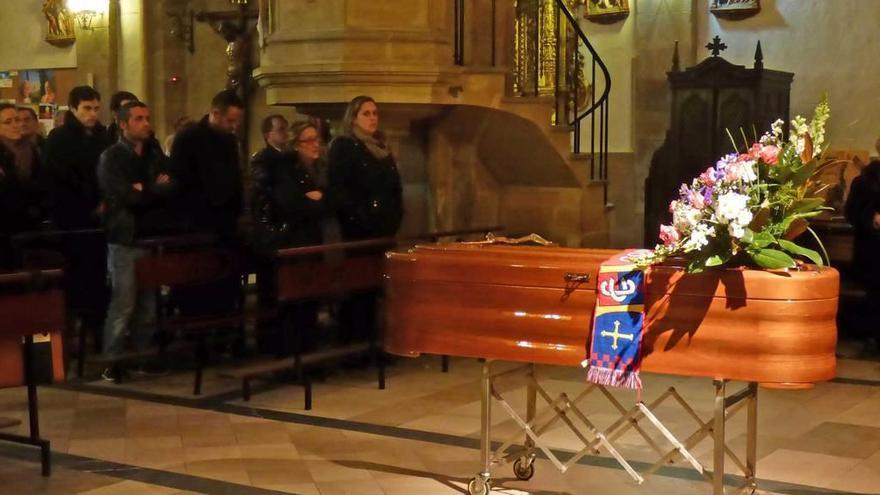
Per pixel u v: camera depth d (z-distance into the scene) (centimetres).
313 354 704
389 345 486
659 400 476
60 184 764
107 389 708
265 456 555
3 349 512
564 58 1216
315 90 827
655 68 1178
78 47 1288
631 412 453
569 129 923
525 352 450
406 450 565
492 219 984
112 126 833
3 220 723
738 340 408
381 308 835
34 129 747
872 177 820
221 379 736
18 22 1378
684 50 1159
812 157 421
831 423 619
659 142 1182
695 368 416
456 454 557
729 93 1036
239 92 1166
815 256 411
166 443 580
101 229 752
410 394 691
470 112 898
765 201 415
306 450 566
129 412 648
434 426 612
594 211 962
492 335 458
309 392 652
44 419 632
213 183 767
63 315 530
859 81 1060
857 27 1058
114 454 560
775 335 403
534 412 507
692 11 1151
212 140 770
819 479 518
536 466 535
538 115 895
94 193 778
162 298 817
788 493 497
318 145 752
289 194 730
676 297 418
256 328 804
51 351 527
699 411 643
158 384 721
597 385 487
